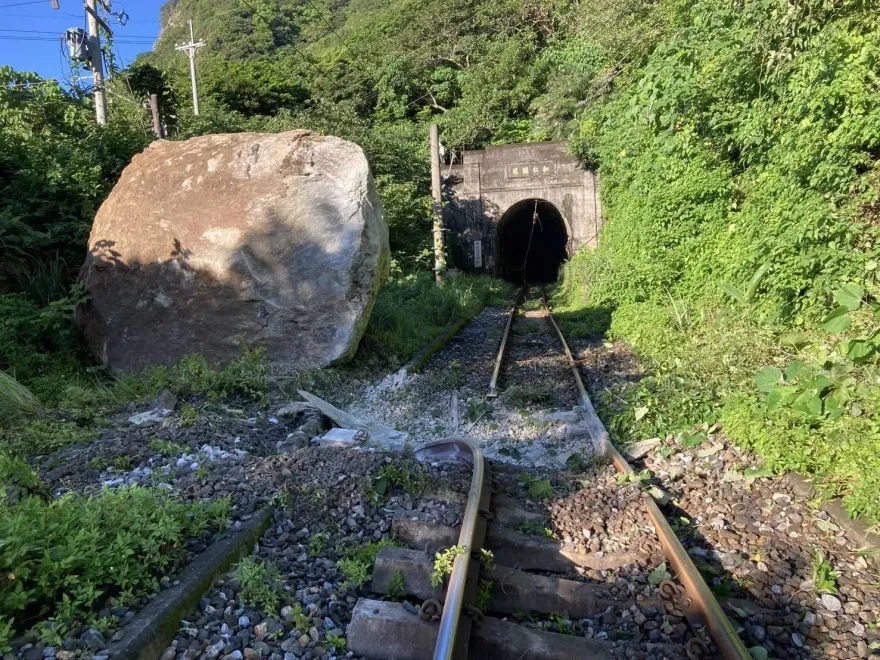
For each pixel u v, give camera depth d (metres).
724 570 3.82
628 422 6.38
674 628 3.21
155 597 3.04
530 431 6.67
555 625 3.35
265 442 5.79
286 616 3.18
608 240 20.22
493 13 35.72
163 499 3.81
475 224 27.25
